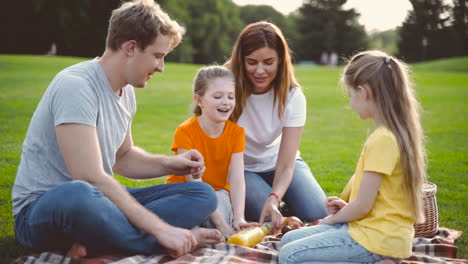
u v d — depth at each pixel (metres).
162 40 2.55
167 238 2.45
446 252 2.86
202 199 2.75
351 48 63.78
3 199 3.71
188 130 3.37
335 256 2.49
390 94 2.58
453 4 60.53
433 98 14.36
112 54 2.59
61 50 37.69
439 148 6.96
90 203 2.31
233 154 3.38
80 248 2.49
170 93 14.20
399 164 2.50
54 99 2.45
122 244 2.49
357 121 10.17
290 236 2.77
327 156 6.44
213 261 2.53
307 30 65.12
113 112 2.69
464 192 4.56
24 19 35.28
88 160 2.42
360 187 2.52
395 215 2.49
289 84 3.53
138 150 3.15
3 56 23.77
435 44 61.16
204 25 56.03
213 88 3.23
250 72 3.41
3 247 2.76
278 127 3.61
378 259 2.48
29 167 2.54
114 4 37.50
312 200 3.55
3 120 7.81
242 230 2.99
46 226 2.39
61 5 35.53
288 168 3.51
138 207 2.46
